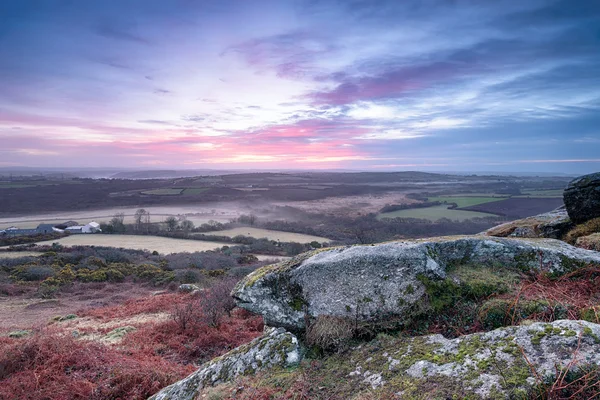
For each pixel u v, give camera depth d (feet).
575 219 24.54
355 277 14.02
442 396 8.07
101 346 26.55
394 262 13.87
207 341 31.09
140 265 104.83
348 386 10.09
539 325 9.15
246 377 12.10
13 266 99.55
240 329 35.17
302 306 14.40
